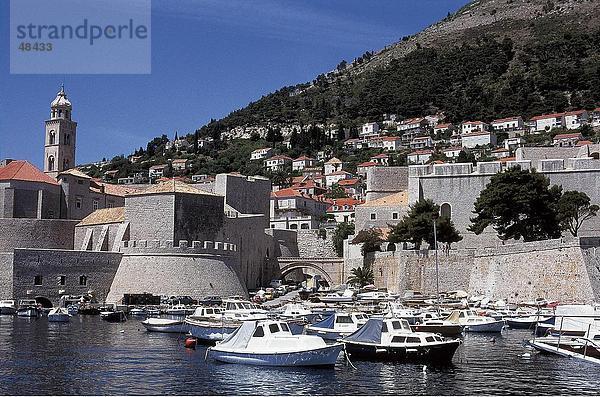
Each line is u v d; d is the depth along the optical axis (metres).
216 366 42.62
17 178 107.19
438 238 91.00
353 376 39.47
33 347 51.56
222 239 93.31
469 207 96.62
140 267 85.81
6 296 82.94
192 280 84.62
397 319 46.34
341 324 53.09
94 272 87.25
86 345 52.94
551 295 71.56
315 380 38.34
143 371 41.03
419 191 98.75
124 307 81.19
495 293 79.62
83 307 80.81
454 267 86.12
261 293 93.12
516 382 37.91
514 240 91.81
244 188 119.31
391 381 38.12
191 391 35.44
